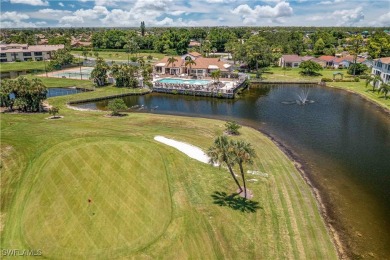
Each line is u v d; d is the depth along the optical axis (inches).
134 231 1103.6
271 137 2081.7
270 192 1353.3
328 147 1910.7
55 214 1207.6
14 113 2630.4
